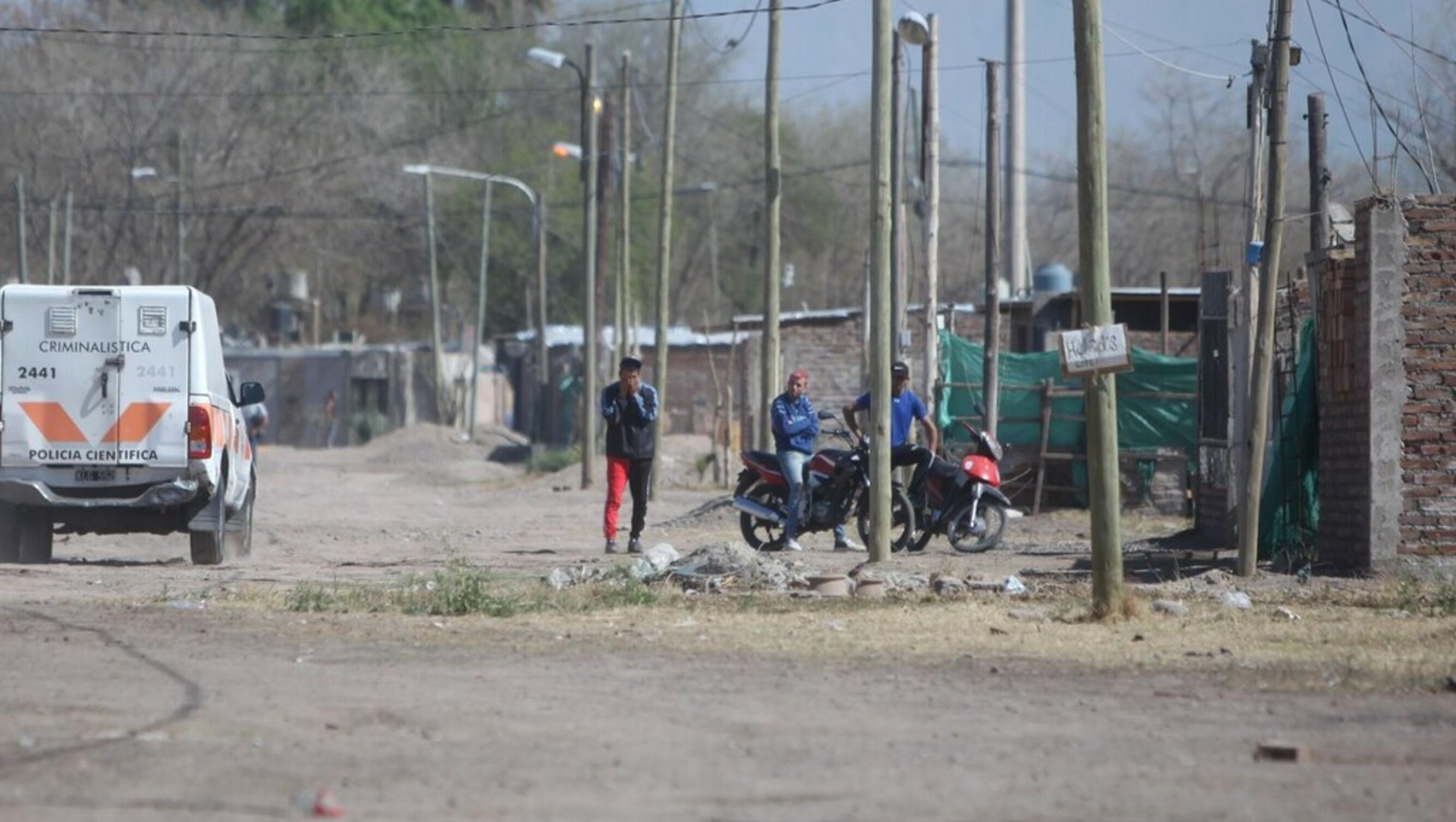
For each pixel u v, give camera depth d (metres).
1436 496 60.91
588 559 73.50
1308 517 67.69
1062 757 29.34
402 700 34.25
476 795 26.03
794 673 38.31
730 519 95.25
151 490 66.19
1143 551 77.56
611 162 167.00
